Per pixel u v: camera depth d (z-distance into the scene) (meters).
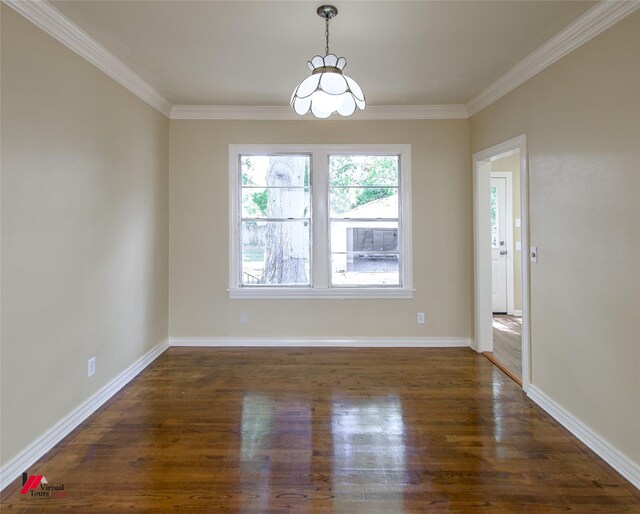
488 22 2.36
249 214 4.19
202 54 2.80
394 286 4.18
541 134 2.74
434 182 4.07
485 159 3.68
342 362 3.65
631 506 1.75
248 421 2.53
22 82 2.02
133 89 3.24
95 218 2.71
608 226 2.10
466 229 4.09
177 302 4.13
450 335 4.13
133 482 1.92
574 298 2.38
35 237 2.12
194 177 4.07
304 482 1.92
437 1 2.15
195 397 2.90
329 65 2.06
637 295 1.91
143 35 2.52
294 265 4.21
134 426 2.47
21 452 2.02
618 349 2.03
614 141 2.05
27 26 2.05
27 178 2.06
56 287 2.30
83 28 2.41
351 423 2.50
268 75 3.18
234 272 4.12
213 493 1.84
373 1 2.15
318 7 2.21
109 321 2.91
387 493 1.85
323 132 4.07
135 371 3.33
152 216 3.68
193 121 4.05
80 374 2.54
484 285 3.93
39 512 1.72
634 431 1.93
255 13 2.27
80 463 2.08
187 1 2.14
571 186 2.40
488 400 2.84
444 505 1.77
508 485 1.90
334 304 4.14
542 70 2.72
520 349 4.08
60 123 2.33
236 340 4.14
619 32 2.01
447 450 2.20
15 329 1.99
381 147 4.06
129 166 3.21
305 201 4.17
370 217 4.18
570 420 2.41
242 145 4.06
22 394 2.03
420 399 2.85
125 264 3.16
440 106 3.95
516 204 5.70
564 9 2.19
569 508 1.74
